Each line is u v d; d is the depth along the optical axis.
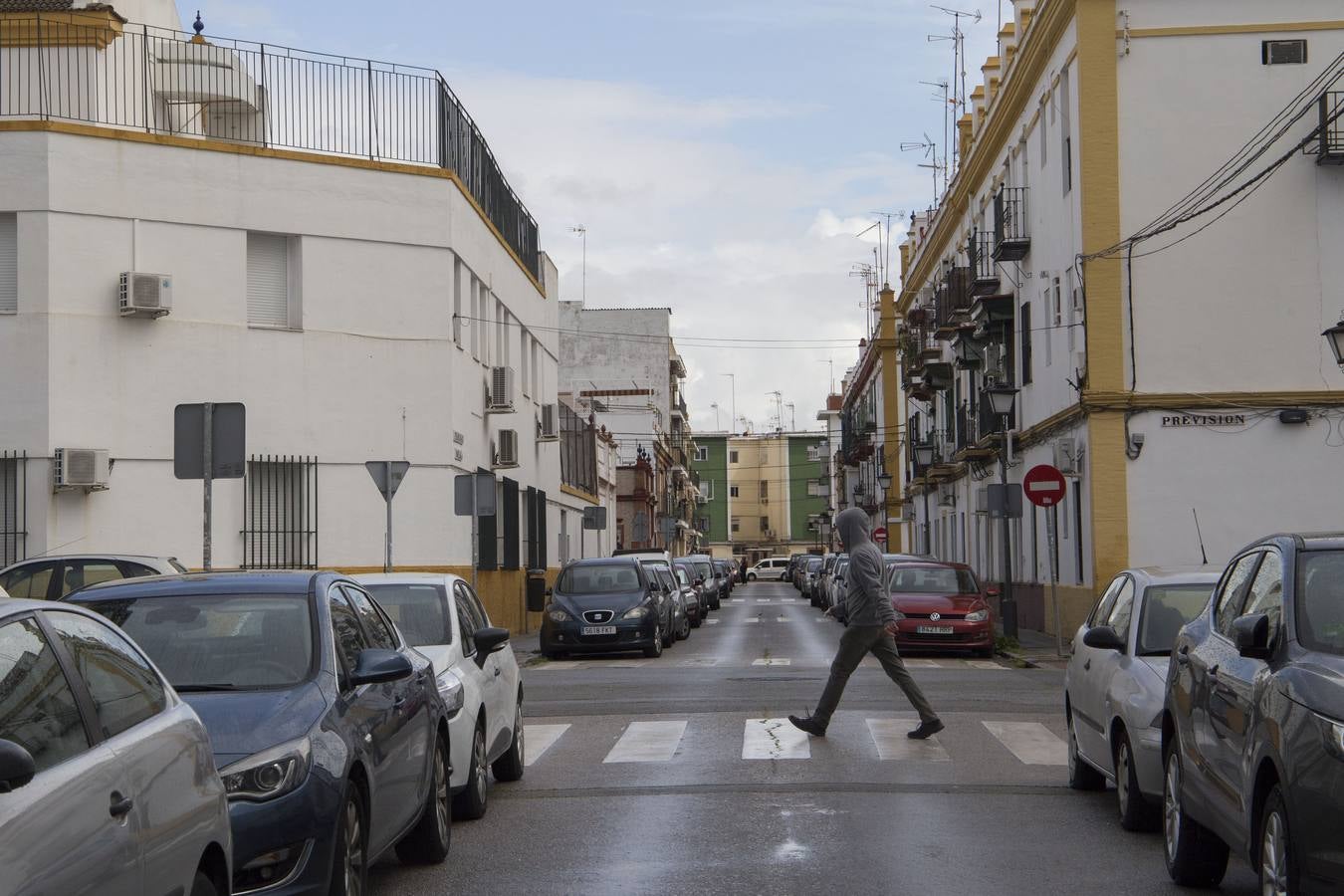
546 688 19.97
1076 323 28.69
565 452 48.72
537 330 39.66
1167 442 27.34
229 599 7.59
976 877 8.05
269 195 25.95
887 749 13.12
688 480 114.06
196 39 27.56
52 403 23.69
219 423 14.95
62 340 23.86
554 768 12.45
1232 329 27.30
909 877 8.05
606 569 27.84
